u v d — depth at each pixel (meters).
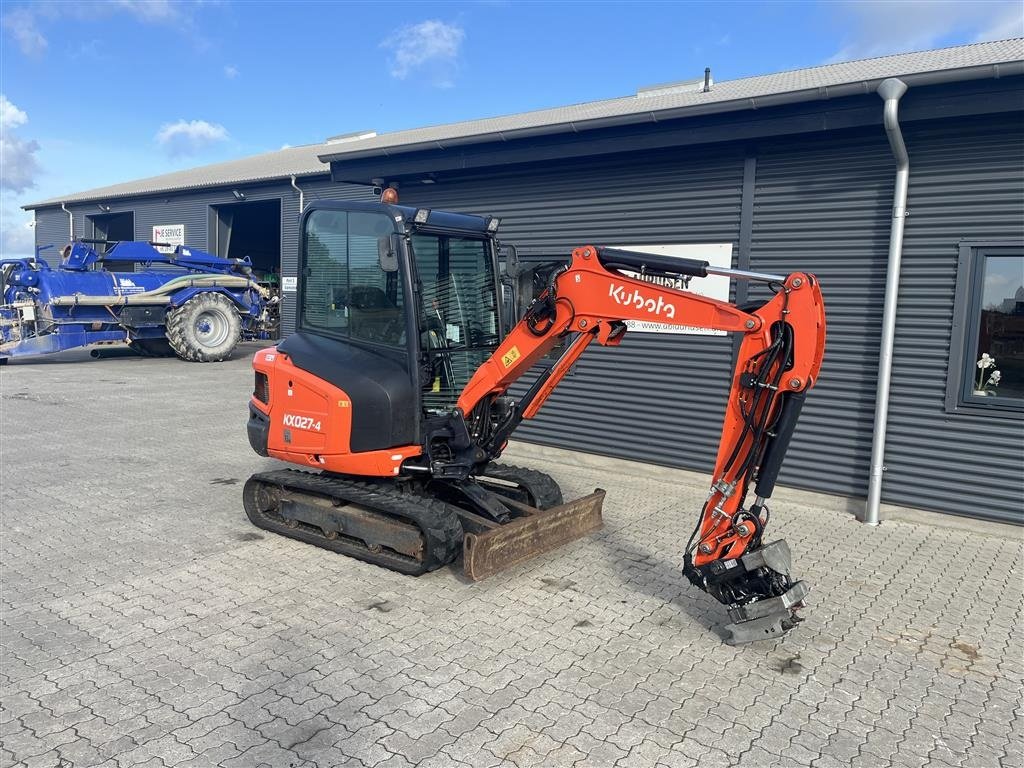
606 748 3.29
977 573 5.49
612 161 8.30
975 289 6.33
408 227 5.14
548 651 4.18
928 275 6.51
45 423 10.25
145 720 3.41
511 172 9.14
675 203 7.92
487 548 4.73
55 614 4.51
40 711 3.47
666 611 4.74
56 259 26.61
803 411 7.20
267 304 20.50
